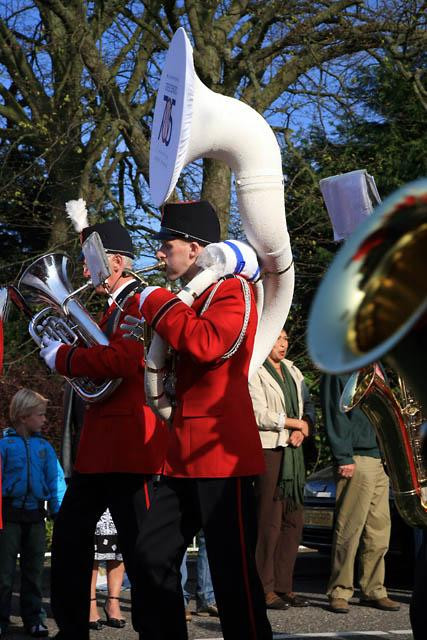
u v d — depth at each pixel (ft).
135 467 14.42
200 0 41.73
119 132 44.91
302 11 41.27
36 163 47.52
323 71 41.70
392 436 11.46
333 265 6.05
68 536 14.62
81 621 14.55
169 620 12.08
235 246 12.23
